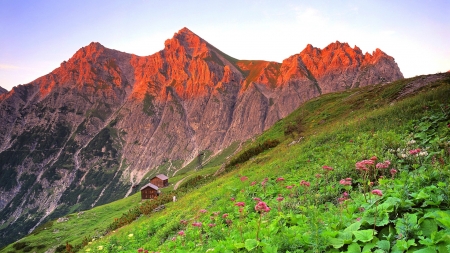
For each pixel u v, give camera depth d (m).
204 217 18.16
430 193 7.73
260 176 24.03
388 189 9.27
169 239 17.98
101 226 84.62
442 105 21.41
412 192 8.45
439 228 6.46
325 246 7.05
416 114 22.33
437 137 15.55
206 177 61.25
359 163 9.51
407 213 7.00
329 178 15.29
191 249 12.02
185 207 28.41
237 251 8.70
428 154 13.36
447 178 8.86
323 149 24.64
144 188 113.69
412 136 18.34
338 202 11.25
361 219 7.68
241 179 25.67
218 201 21.78
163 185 139.62
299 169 21.45
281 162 27.98
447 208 7.05
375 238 6.70
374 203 8.48
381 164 10.34
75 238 81.25
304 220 9.70
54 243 82.88
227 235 11.60
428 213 6.69
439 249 5.61
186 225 19.59
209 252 9.51
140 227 26.84
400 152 14.75
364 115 34.25
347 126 29.81
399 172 12.49
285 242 7.72
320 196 12.43
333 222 8.40
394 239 6.65
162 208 39.50
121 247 22.42
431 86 39.34
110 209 111.00
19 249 84.88
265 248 7.56
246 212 14.35
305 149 28.12
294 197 14.07
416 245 6.06
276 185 18.52
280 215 10.32
